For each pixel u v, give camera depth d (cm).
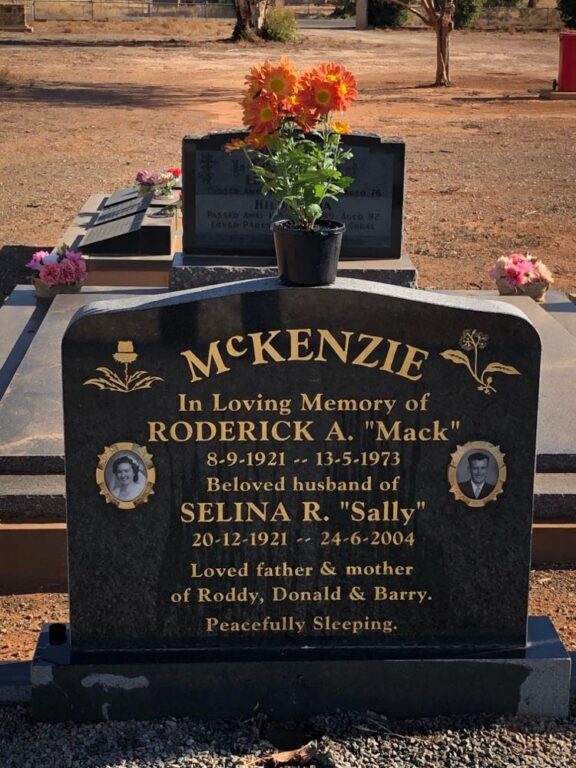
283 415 252
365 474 255
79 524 254
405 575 259
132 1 3741
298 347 249
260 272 505
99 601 256
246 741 250
